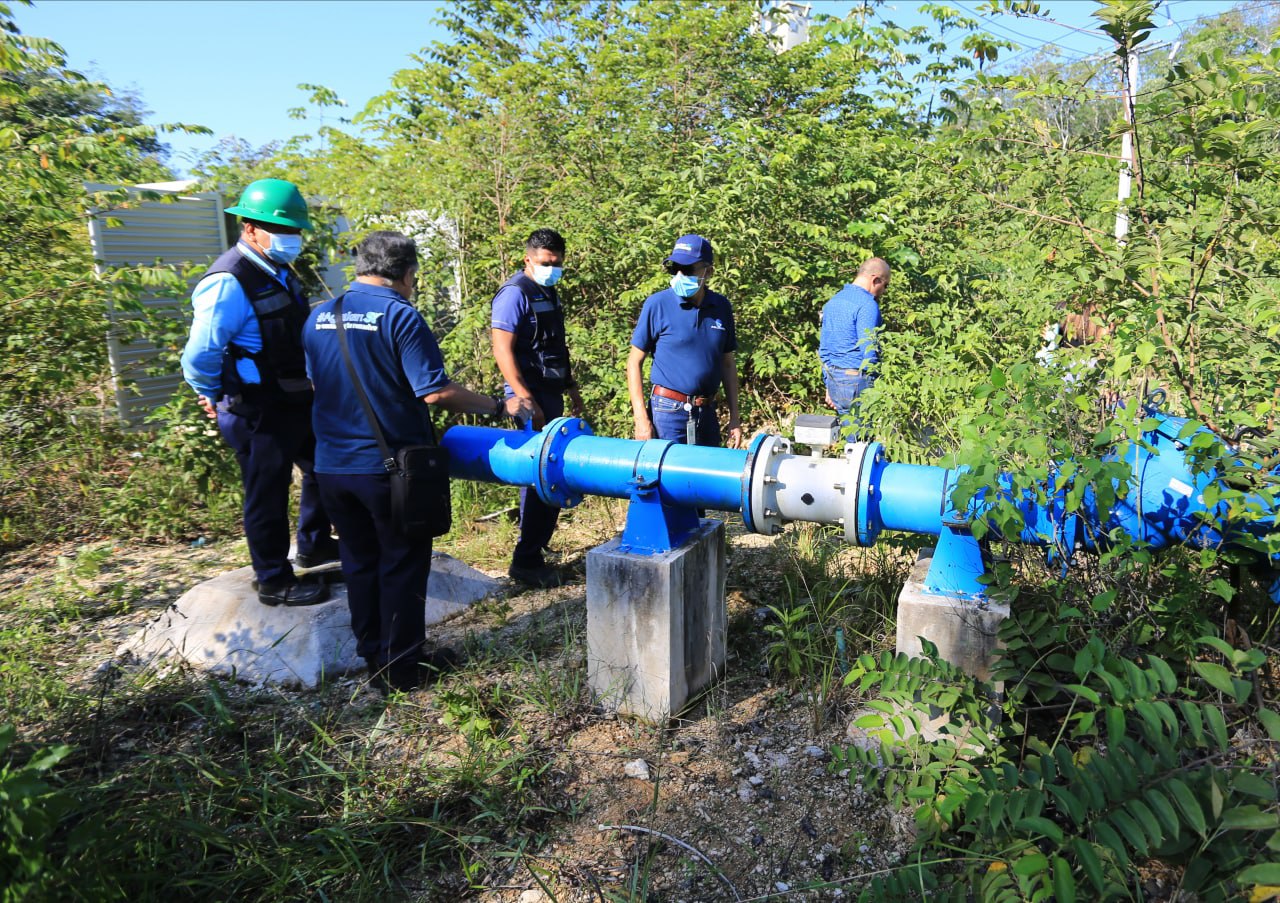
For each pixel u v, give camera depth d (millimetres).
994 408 2557
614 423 6918
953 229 7254
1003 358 4484
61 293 5715
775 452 3082
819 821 2652
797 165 7660
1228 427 2668
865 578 4059
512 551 5000
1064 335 4125
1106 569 2695
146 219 7105
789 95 10117
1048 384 2582
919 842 2299
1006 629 2541
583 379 7254
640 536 3230
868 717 2480
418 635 3416
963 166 4285
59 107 8797
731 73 9383
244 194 3438
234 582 3951
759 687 3436
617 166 8227
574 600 4277
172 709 3248
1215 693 2508
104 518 5379
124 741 3076
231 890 2346
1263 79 2859
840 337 5203
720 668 3525
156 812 2453
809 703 3238
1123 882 1841
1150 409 2791
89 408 6297
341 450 3193
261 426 3520
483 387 6621
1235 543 2506
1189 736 2039
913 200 7449
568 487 3379
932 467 2957
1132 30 3143
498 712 3254
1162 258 3037
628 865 2502
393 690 3369
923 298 7293
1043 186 4039
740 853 2537
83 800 2529
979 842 2162
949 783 2301
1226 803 1768
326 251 7492
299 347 3545
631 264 7418
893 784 2465
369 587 3432
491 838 2602
